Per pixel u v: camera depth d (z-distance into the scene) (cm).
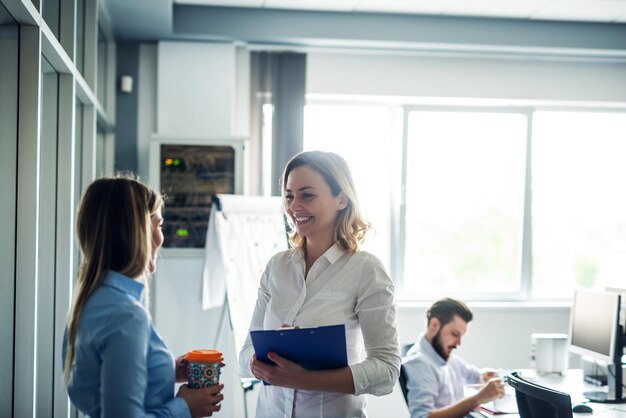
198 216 451
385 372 166
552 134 539
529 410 264
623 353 361
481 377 369
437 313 325
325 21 468
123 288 143
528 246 527
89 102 368
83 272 146
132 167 479
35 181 225
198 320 448
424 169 523
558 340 386
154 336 149
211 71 473
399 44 481
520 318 507
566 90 523
